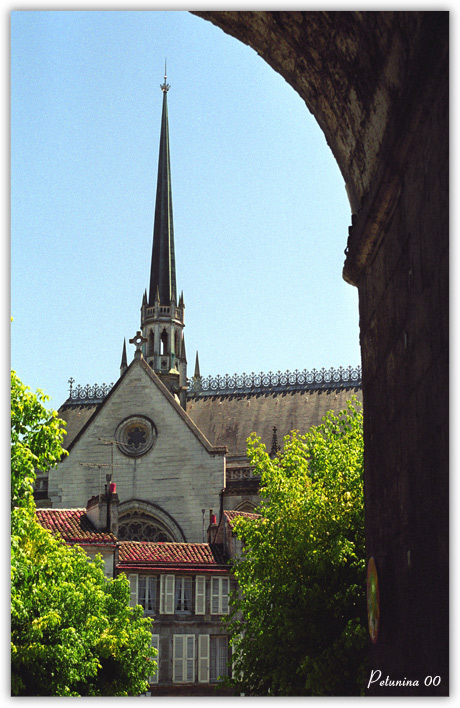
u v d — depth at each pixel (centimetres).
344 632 2889
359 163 2025
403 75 1572
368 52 1717
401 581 1692
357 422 3656
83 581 3722
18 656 3097
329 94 2031
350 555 3150
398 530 1728
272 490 3466
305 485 3547
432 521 1427
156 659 5641
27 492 2464
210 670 5744
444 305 1361
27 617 2984
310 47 1950
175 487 7556
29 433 2538
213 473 7512
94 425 7794
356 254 2098
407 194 1636
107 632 4225
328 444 3675
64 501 7688
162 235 10662
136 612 4566
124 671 4297
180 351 10281
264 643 3127
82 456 7744
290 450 3722
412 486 1593
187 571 5806
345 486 3325
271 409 9088
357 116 1925
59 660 3212
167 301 10331
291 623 3059
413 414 1584
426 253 1487
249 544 3494
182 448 7606
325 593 3103
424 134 1495
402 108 1554
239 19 2055
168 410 7700
